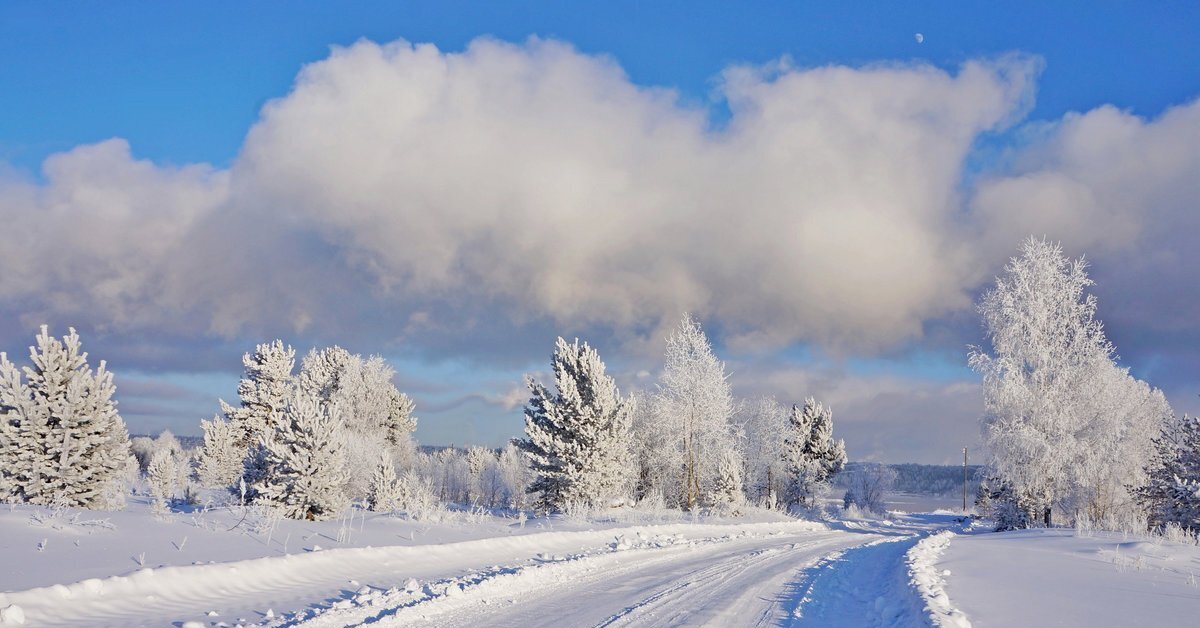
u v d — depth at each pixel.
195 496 34.50
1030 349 34.22
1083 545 20.05
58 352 22.86
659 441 49.88
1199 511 26.72
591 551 19.53
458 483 66.06
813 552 21.31
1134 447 36.34
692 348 48.19
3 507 16.72
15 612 7.88
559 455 37.75
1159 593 11.17
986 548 19.98
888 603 11.08
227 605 9.91
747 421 59.62
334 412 25.70
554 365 40.25
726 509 42.28
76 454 22.17
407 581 12.77
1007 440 33.88
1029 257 35.25
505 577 12.98
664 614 10.37
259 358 61.44
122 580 9.69
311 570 12.88
